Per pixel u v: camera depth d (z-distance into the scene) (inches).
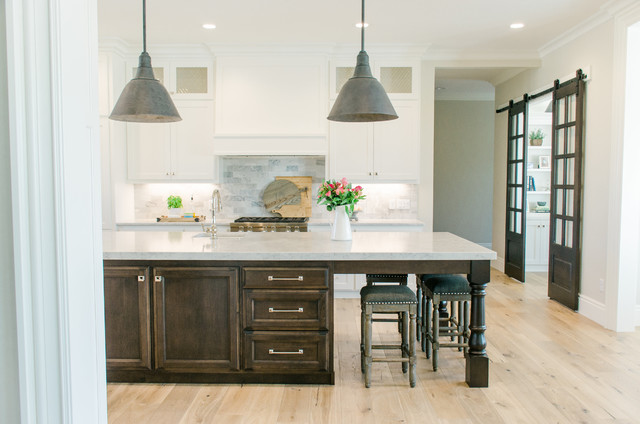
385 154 220.8
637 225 164.7
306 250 120.3
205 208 235.5
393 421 102.5
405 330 127.4
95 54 54.7
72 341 50.3
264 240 140.3
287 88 215.6
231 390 119.0
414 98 219.5
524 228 243.3
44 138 47.9
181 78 221.0
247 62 215.3
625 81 161.9
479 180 352.8
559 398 113.7
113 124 208.8
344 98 120.4
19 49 46.9
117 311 122.3
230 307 120.9
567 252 197.5
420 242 135.9
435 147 351.3
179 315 121.7
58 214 48.5
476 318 120.3
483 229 354.3
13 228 48.1
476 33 199.9
